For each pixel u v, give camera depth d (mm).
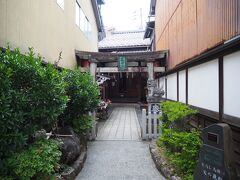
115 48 23547
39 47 7141
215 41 5043
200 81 6070
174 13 9836
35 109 3691
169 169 4754
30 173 3232
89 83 7395
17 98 3283
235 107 4156
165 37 12336
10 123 3086
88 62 13383
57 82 4145
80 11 13859
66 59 10719
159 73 14234
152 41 19703
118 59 12891
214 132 3084
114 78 22547
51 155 3693
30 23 6430
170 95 10594
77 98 6441
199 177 3295
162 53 12273
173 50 10125
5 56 3451
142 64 14828
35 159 3359
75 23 12492
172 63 10383
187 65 7281
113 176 4953
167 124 6074
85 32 15438
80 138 6809
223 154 2934
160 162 5223
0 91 2965
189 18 7312
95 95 7406
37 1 6965
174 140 4832
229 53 4316
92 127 7352
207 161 3164
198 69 6258
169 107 5820
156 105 8344
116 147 7129
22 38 5887
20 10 5766
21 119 3270
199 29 6215
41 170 3475
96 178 4855
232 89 4266
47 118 3883
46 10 7828
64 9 10305
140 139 8102
